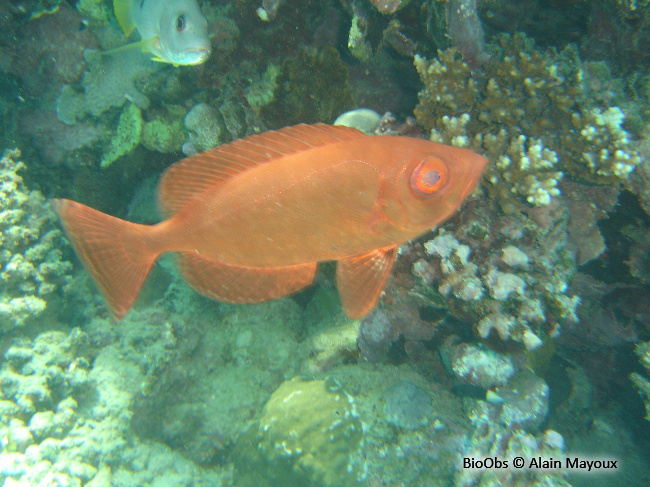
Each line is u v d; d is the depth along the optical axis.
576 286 0.58
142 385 0.63
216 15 0.60
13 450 0.50
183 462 0.63
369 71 0.61
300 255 0.31
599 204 0.52
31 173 0.71
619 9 0.50
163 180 0.30
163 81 0.66
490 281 0.48
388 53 0.59
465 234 0.50
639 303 0.55
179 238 0.31
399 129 0.55
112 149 0.71
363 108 0.63
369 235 0.30
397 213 0.30
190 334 0.69
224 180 0.30
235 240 0.31
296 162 0.29
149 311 0.69
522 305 0.47
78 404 0.59
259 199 0.29
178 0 0.50
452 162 0.28
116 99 0.69
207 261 0.33
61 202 0.31
